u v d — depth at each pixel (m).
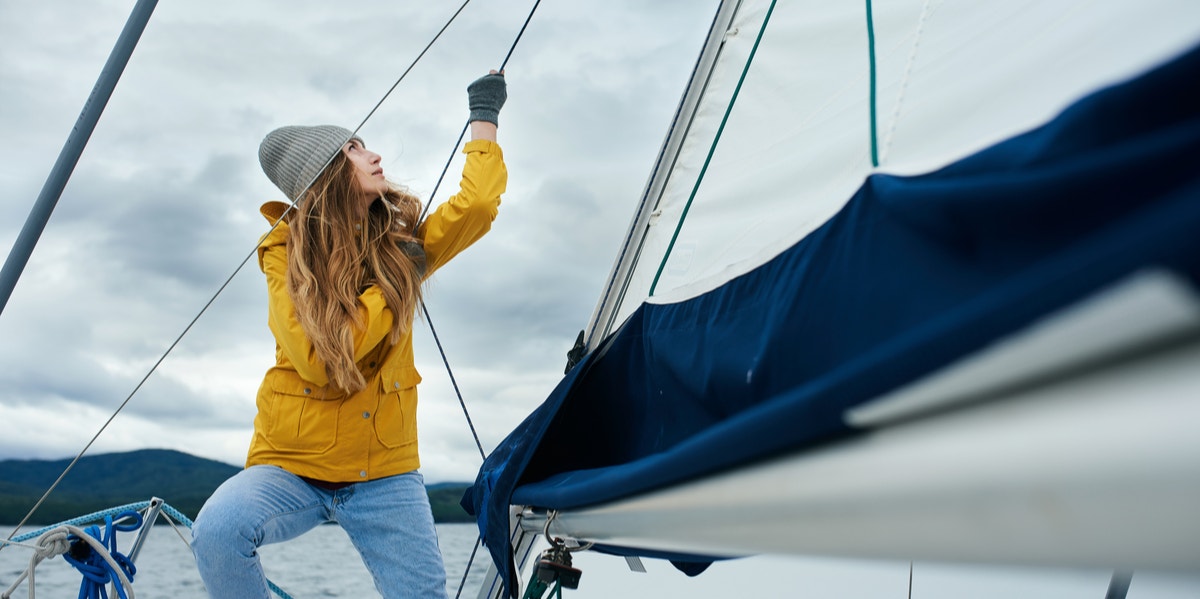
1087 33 1.17
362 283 2.11
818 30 1.85
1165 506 0.35
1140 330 0.37
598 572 2.78
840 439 0.61
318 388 2.05
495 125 2.36
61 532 2.12
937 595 2.24
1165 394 0.36
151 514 2.35
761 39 1.99
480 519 2.07
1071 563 0.41
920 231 0.98
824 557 0.61
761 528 0.66
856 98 1.64
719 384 1.36
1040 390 0.43
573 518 1.36
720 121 2.05
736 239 1.81
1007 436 0.43
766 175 1.81
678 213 2.06
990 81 1.33
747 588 2.53
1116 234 0.45
